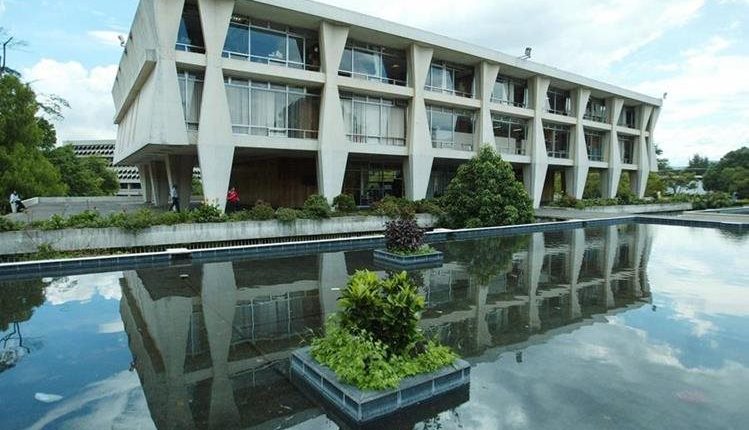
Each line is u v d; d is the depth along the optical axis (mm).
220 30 18484
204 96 18312
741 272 11289
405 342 4715
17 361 5617
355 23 21531
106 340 6383
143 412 4320
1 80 26562
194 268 11938
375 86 23328
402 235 12766
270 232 17641
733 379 5023
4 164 25250
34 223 13875
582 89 34906
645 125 42656
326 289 9570
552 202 35344
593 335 6547
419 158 25125
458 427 4031
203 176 18406
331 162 21719
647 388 4805
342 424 4125
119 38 24031
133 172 86000
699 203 40625
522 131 32438
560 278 10641
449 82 28266
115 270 11625
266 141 20203
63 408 4402
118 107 30812
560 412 4297
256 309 8000
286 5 19375
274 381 5008
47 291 9375
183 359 5672
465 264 12484
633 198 37312
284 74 20266
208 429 4012
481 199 21656
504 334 6605
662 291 9320
